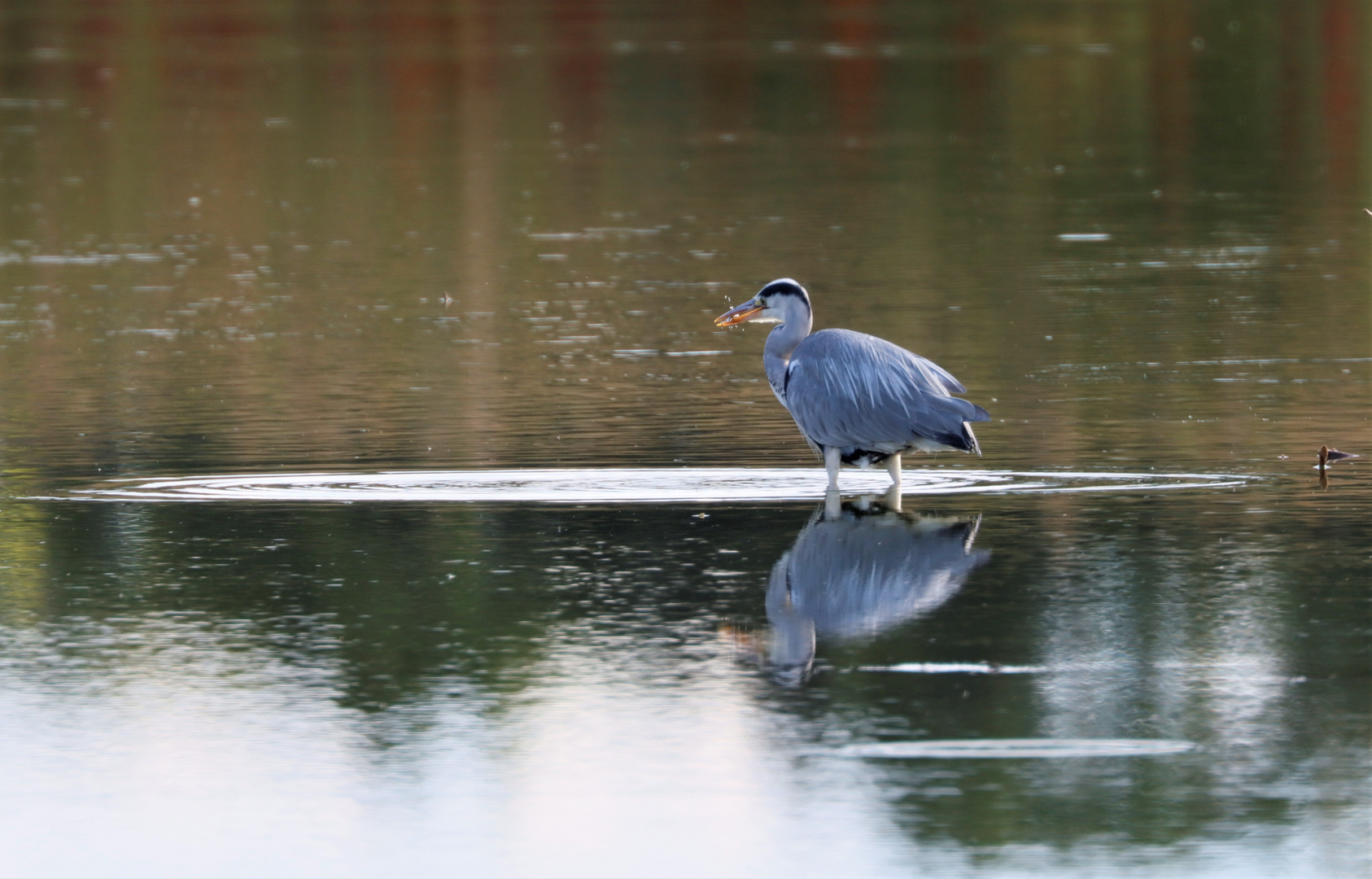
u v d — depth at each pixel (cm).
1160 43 5631
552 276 2694
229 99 4828
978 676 1002
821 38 5919
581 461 1573
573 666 1026
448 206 3347
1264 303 2397
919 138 4131
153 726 951
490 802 866
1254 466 1522
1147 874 796
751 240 2959
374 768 900
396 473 1530
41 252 2920
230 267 2791
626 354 2145
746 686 991
